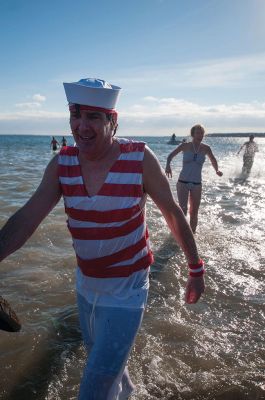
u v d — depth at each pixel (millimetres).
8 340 3562
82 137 2191
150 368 3225
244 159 17266
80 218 2252
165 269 5246
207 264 5410
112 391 2223
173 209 2344
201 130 6777
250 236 6812
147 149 2297
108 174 2211
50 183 2355
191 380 3100
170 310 4156
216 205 9648
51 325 3830
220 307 4254
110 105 2205
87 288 2404
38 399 2900
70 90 2197
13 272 5016
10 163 22219
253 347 3555
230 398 2930
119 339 2238
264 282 4883
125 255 2291
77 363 3295
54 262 5379
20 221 2279
